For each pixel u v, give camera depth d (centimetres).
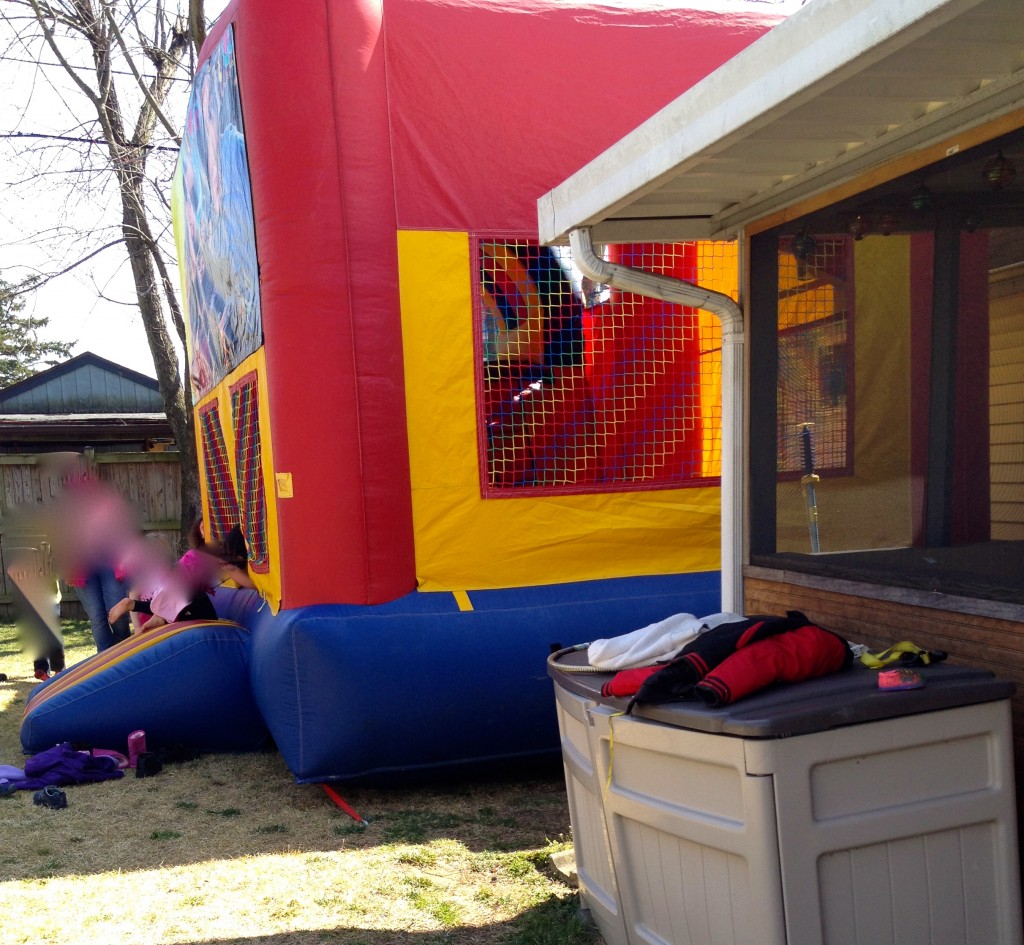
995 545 330
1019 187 317
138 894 443
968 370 344
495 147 626
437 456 608
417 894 435
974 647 338
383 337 589
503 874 456
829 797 276
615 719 320
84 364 2308
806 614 428
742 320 478
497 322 625
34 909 427
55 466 1034
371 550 582
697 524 650
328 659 554
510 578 618
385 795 591
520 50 635
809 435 431
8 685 938
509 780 620
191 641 685
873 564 391
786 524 450
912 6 227
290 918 415
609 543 634
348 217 584
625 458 647
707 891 294
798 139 380
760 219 462
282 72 577
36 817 556
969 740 292
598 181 407
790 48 275
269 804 577
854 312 396
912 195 365
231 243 698
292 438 580
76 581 895
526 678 581
